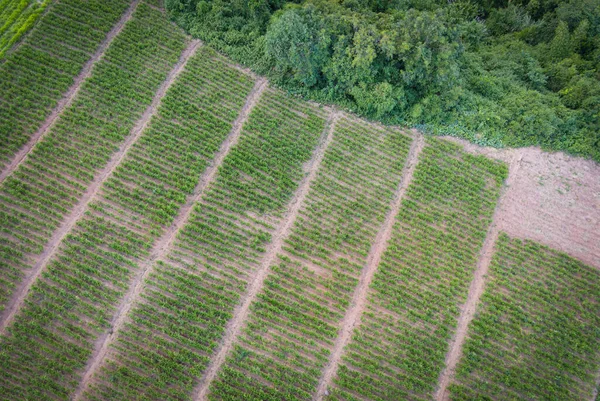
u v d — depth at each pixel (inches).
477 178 1800.0
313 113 1911.9
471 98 1897.1
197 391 1477.6
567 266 1669.5
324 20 1815.9
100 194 1723.7
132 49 1973.4
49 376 1454.2
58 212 1684.3
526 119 1827.0
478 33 2194.9
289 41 1755.7
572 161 1840.6
